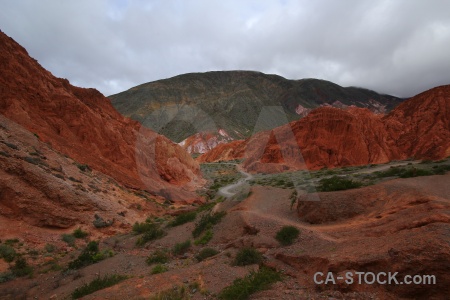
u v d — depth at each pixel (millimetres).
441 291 5430
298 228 10500
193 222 15172
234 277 8188
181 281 8406
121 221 20484
